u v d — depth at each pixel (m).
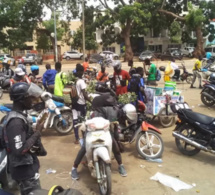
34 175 2.72
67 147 5.80
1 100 11.00
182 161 5.00
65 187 4.12
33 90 2.65
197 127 5.00
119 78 6.78
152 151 5.06
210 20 38.22
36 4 33.75
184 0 37.34
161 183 4.17
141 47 46.53
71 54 41.28
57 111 6.16
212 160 5.05
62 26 39.03
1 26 31.66
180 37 40.81
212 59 19.28
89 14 36.06
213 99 8.80
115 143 4.30
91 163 4.00
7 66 12.40
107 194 3.74
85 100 5.69
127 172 4.54
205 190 3.97
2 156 3.14
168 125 7.02
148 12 33.44
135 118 4.90
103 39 38.41
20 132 2.52
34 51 43.31
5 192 2.47
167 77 10.52
